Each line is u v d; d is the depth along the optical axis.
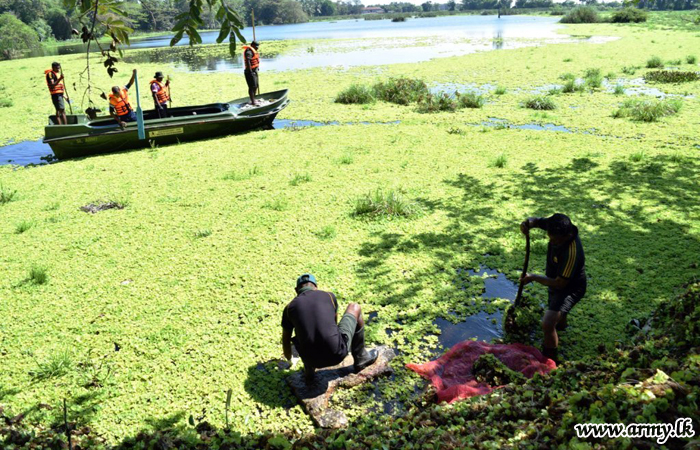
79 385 5.05
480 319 5.80
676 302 4.93
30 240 8.38
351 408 4.58
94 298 6.62
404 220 8.40
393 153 12.02
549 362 4.71
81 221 9.08
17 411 4.66
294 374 5.00
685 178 9.30
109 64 3.40
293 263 7.26
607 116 14.43
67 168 12.20
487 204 8.77
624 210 8.12
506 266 6.79
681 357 4.14
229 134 14.64
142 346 5.61
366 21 145.38
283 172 11.12
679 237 7.14
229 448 3.88
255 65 15.58
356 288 6.53
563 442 3.22
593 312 5.66
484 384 4.54
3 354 5.59
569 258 4.82
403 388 4.77
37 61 39.03
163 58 40.00
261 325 5.91
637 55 26.73
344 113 16.70
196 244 8.00
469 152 11.79
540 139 12.48
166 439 3.95
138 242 8.16
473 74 22.95
